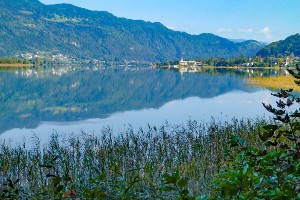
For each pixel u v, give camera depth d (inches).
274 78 3314.5
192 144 565.3
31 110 1732.3
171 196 203.2
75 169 437.1
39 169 456.8
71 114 1579.7
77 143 609.3
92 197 111.8
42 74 5157.5
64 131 1151.6
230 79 3937.0
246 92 2472.9
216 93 2495.1
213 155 479.5
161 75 5187.0
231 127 665.6
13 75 4682.6
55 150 566.3
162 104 1951.3
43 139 992.2
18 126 1285.7
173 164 471.5
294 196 87.3
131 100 2187.5
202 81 3754.9
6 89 2876.5
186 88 2974.9
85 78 4421.8
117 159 482.0
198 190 315.6
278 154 101.3
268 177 102.2
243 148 118.4
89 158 480.4
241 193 89.4
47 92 2696.9
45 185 371.9
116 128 1187.3
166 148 547.2
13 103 2028.8
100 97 2383.1
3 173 460.8
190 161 472.7
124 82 3786.9
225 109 1660.9
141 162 489.1
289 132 107.6
